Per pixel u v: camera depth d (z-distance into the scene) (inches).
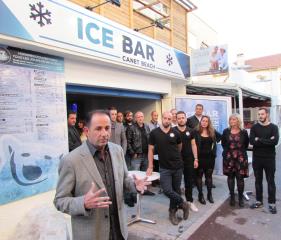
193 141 191.3
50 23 165.8
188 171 190.1
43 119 168.2
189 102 302.2
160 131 172.6
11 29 143.4
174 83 349.1
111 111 228.4
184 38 354.6
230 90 405.7
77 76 202.5
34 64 166.1
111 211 82.4
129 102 349.1
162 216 183.5
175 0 330.0
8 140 148.3
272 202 189.0
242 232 159.6
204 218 178.9
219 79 555.2
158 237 154.3
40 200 163.2
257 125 189.8
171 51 303.7
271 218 179.2
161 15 307.9
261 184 196.9
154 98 310.8
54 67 179.5
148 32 287.7
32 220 143.6
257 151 191.6
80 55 188.7
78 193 77.9
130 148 240.2
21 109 156.2
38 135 164.1
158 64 279.6
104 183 81.5
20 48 158.7
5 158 146.0
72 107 307.0
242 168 199.0
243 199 213.9
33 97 163.5
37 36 157.3
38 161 162.6
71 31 180.9
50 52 173.5
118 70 243.4
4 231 144.4
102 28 207.8
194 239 151.9
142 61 254.8
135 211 193.0
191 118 239.5
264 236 154.6
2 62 148.9
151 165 178.4
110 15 235.9
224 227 166.2
